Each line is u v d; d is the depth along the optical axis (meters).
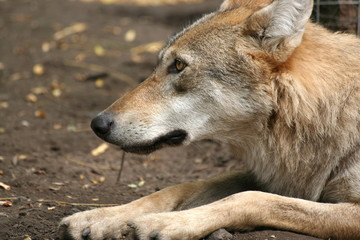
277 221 8.14
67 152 13.21
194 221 7.76
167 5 29.19
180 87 8.94
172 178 11.94
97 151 13.34
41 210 9.17
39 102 16.45
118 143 8.90
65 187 10.87
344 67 8.83
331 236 8.17
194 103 8.90
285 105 8.64
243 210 7.99
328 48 8.95
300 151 8.79
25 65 19.31
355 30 12.22
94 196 10.46
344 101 8.64
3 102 16.22
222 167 12.71
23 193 10.33
